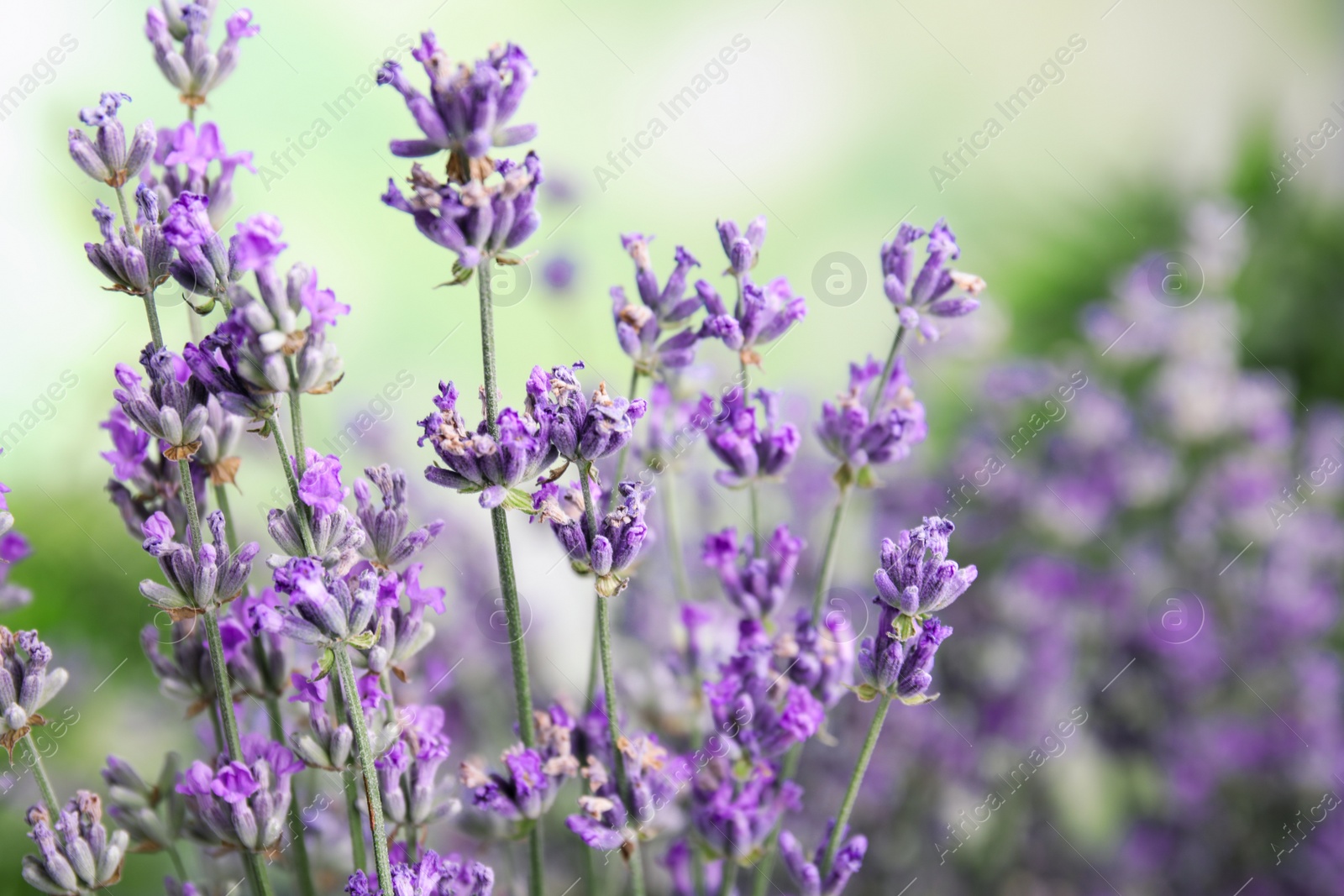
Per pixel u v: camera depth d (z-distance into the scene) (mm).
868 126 906
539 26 795
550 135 749
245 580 461
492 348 453
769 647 486
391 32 787
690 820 492
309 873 479
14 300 621
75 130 462
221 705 464
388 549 462
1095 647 696
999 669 648
